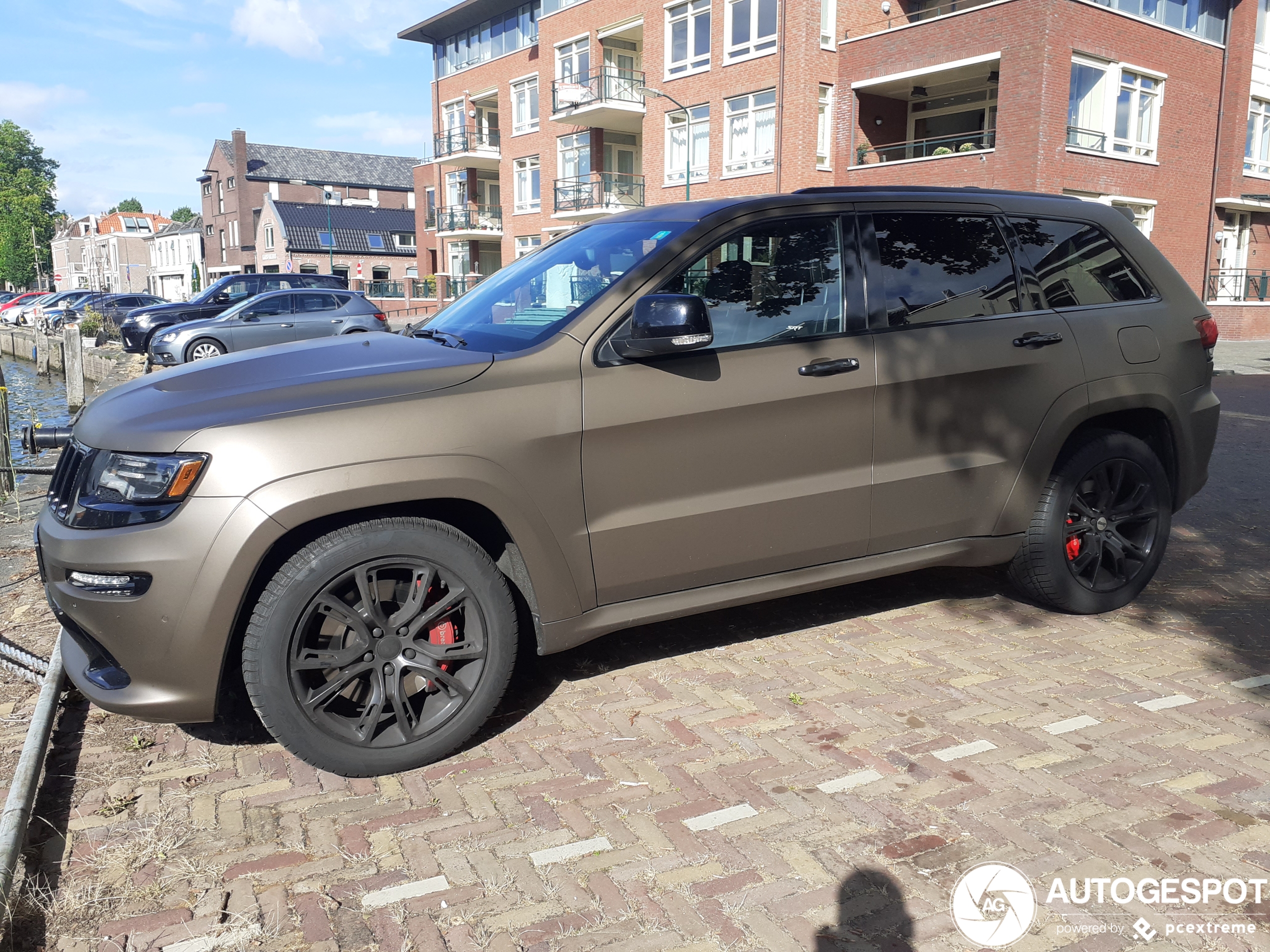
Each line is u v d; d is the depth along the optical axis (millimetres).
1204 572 4855
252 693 2775
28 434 3936
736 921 2256
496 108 43656
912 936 2191
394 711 2955
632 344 3057
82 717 3414
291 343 3631
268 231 61094
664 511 3211
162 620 2670
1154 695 3416
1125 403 4008
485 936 2219
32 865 2525
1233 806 2686
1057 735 3131
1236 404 12383
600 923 2260
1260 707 3311
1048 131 21234
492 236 43469
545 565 3051
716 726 3248
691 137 29812
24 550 6020
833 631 4094
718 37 28281
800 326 3436
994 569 4922
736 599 3422
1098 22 21750
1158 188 24438
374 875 2467
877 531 3592
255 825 2707
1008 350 3750
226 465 2672
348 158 72000
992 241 3883
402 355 3205
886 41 24406
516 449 2953
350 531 2807
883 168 24703
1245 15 25422
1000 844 2531
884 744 3090
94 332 31312
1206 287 26578
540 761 3045
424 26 43344
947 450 3676
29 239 106688
